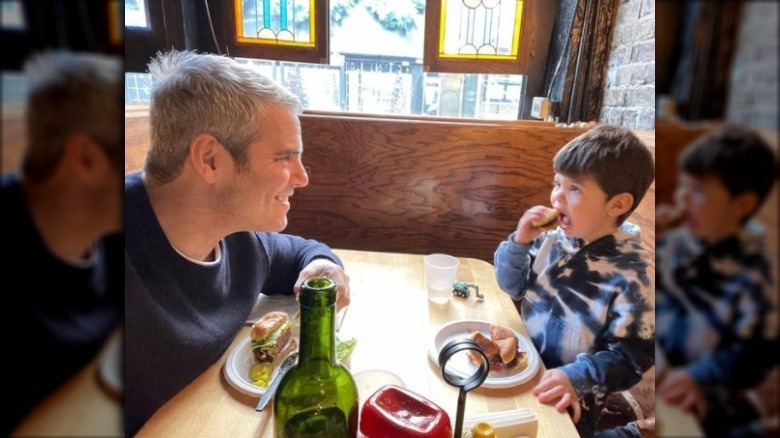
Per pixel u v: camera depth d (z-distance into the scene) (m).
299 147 0.92
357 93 1.97
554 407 0.72
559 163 1.19
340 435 0.55
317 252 1.14
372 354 0.84
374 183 1.77
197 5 1.78
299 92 1.96
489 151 1.70
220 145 0.80
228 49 1.84
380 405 0.58
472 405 0.71
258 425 0.64
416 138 1.72
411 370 0.80
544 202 1.72
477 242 1.80
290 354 0.80
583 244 1.13
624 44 1.49
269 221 0.89
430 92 1.95
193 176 0.80
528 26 1.80
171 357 0.71
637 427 0.99
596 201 1.08
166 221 0.81
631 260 1.01
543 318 1.17
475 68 1.86
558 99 1.77
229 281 0.93
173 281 0.75
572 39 1.65
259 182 0.84
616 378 0.87
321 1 1.80
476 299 1.10
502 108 1.96
